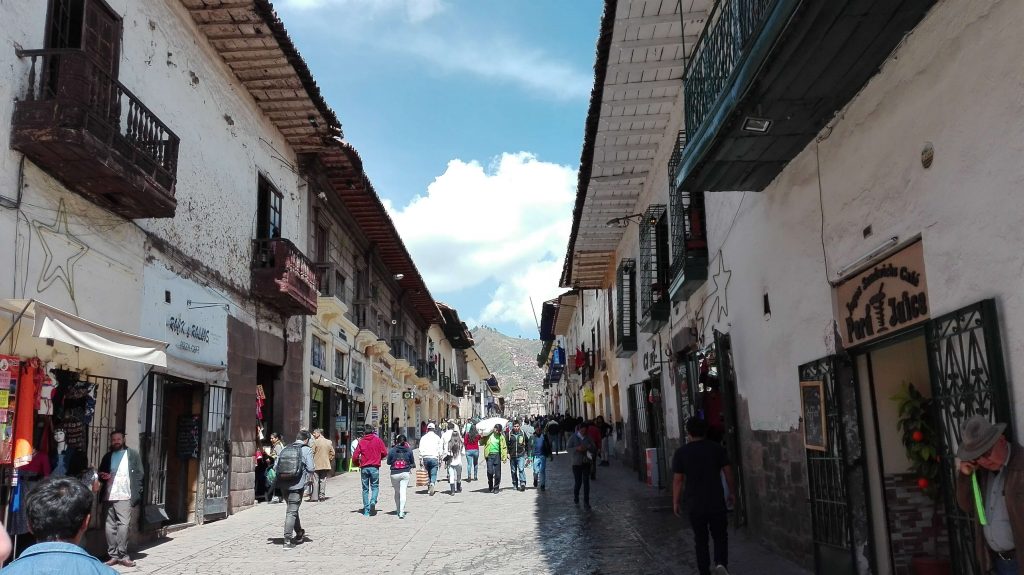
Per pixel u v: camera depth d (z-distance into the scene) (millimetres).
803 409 7531
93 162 8039
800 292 7582
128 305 9906
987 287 4512
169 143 10008
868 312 6191
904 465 6539
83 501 2803
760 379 9055
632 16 10031
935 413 5133
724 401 10695
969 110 4637
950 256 4895
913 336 5656
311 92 14930
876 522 6477
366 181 20641
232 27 12508
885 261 5891
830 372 6852
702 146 7457
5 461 7160
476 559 9031
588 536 10367
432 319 42969
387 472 23422
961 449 4266
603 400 28984
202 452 12320
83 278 8867
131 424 9961
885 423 6605
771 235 8422
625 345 19984
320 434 16359
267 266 15188
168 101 11312
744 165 7812
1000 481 4238
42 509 2711
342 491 18094
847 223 6422
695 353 13102
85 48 9008
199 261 12367
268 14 12148
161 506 11031
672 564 8305
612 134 13875
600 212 18359
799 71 5801
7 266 7504
